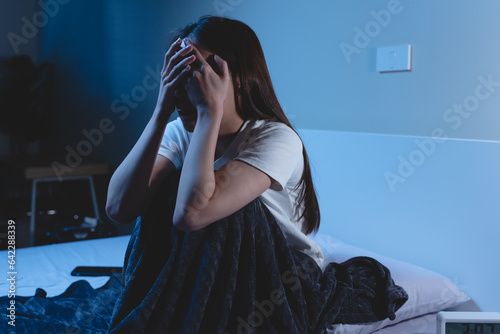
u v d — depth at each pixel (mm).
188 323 1065
